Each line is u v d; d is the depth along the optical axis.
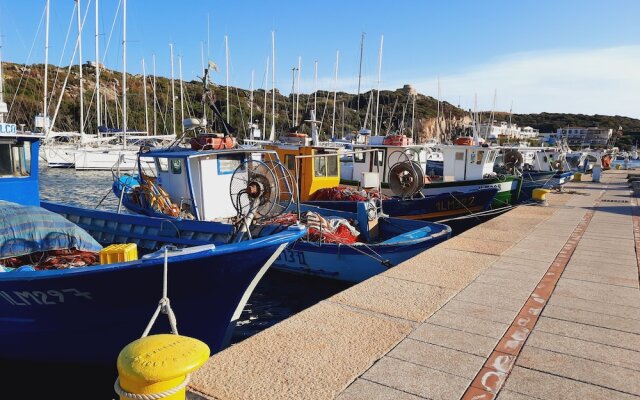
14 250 6.05
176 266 5.50
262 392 3.62
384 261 9.34
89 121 51.59
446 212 15.41
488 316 5.32
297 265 10.31
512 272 7.20
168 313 4.70
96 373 6.43
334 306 5.55
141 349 2.93
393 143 17.02
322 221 10.37
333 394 3.62
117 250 6.05
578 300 5.92
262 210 8.27
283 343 4.49
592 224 12.13
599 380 3.93
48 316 5.91
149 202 11.41
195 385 3.69
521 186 20.27
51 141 40.53
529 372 4.04
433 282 6.58
